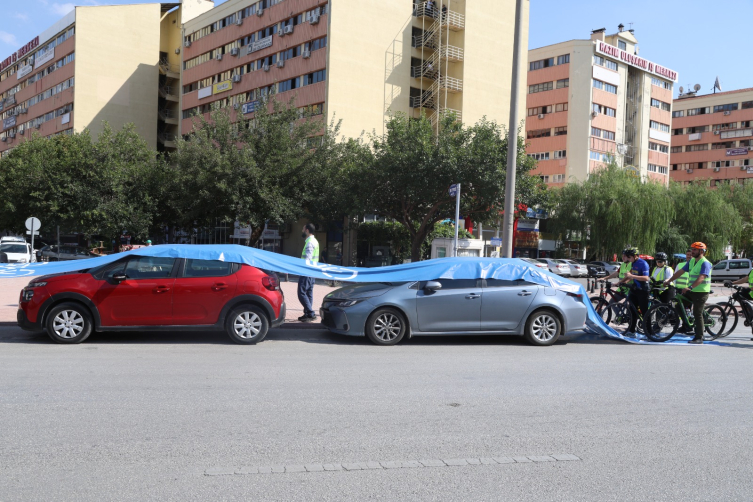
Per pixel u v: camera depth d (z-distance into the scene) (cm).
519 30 1287
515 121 1293
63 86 5591
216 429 483
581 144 5428
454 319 969
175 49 5962
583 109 5441
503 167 2812
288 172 3055
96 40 5428
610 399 614
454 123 3039
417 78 4294
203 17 5006
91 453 422
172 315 909
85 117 5369
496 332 983
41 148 3925
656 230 4056
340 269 1017
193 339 970
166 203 3422
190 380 656
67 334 894
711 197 4328
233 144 3061
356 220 3484
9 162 4016
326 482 380
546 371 760
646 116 6109
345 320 955
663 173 6375
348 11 3875
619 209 4025
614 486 387
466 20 4262
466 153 2820
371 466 410
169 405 550
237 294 924
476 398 605
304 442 456
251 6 4484
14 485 364
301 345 937
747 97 7462
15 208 3766
